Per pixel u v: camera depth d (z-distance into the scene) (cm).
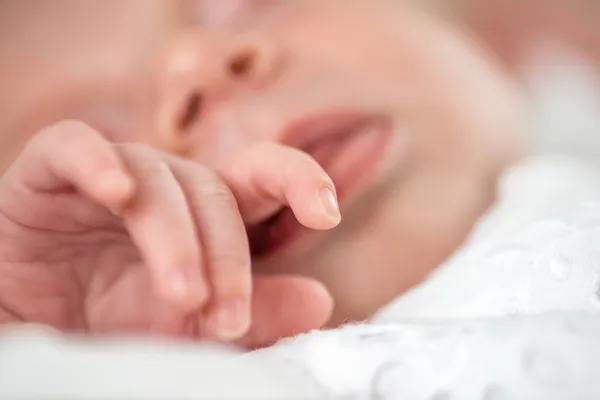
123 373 9
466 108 18
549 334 9
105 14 19
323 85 17
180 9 20
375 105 17
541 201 15
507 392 9
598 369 9
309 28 19
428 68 18
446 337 9
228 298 11
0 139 18
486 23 26
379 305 15
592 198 14
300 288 12
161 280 10
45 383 8
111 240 13
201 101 16
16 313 12
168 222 11
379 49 18
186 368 9
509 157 18
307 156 11
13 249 12
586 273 11
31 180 12
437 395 9
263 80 17
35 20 19
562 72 25
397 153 16
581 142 22
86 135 11
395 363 9
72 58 19
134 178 11
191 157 16
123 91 18
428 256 16
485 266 12
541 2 27
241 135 16
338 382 9
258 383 9
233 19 20
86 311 13
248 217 12
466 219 16
